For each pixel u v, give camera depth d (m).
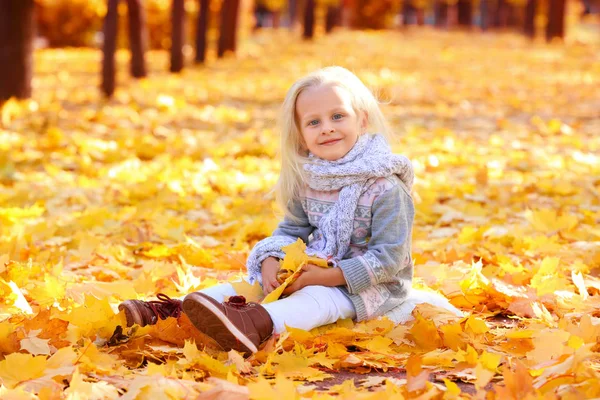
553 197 6.60
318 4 38.78
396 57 24.47
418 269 4.17
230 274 4.29
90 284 3.80
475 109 12.73
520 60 24.09
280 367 2.81
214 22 28.25
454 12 57.94
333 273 3.19
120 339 3.06
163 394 2.46
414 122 11.05
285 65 20.64
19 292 3.41
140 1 15.41
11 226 5.23
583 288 3.79
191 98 13.31
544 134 10.17
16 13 10.79
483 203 6.33
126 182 6.97
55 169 7.25
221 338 2.96
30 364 2.66
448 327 3.05
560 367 2.53
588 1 67.00
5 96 10.92
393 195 3.27
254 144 8.63
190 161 7.88
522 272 4.18
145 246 4.89
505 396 2.40
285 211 3.54
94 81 16.28
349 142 3.37
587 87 16.53
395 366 2.89
